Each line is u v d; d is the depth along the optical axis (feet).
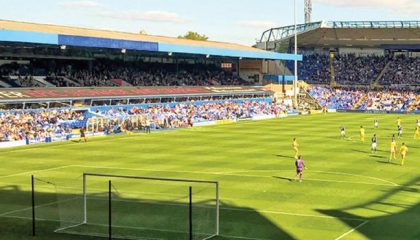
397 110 415.23
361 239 88.48
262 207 111.45
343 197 121.19
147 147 211.41
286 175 148.97
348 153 191.62
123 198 110.01
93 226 94.17
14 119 245.04
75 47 304.91
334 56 515.91
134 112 301.22
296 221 100.22
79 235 89.92
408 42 468.34
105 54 358.02
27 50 310.24
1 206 111.86
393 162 171.01
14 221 99.50
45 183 135.85
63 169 161.17
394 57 502.38
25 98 262.88
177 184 126.31
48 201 114.93
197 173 152.46
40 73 319.68
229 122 331.57
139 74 372.17
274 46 522.47
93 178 138.82
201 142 227.20
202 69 431.43
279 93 447.01
